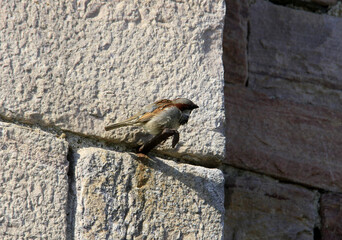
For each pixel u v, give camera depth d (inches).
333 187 331.9
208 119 225.9
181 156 222.8
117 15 225.8
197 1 238.2
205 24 236.7
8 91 204.2
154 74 224.4
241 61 334.6
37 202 195.0
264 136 326.0
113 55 221.1
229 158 315.3
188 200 214.1
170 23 232.1
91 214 199.9
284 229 316.8
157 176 212.8
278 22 350.9
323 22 358.6
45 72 210.4
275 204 319.3
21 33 210.8
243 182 317.1
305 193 327.0
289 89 340.8
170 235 207.5
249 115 326.6
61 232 194.7
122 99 217.9
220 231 214.4
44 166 199.5
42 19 214.8
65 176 201.2
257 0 350.0
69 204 200.2
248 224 311.4
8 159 196.4
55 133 207.6
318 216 326.6
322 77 348.2
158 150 219.3
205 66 231.9
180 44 231.0
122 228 202.2
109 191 204.5
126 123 211.0
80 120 210.8
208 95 228.7
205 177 219.6
